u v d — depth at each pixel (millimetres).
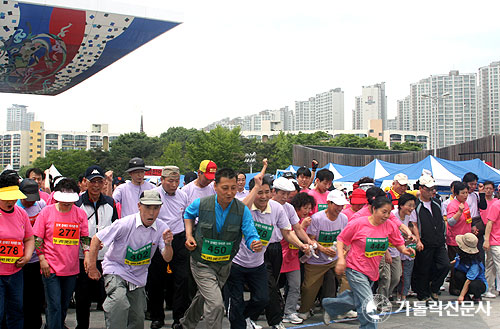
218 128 52031
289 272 5895
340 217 6059
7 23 10602
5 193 4406
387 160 28469
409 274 7000
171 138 87312
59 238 4742
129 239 4332
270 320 5234
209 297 4352
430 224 6918
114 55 13281
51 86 16359
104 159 69375
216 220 4453
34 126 131000
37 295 5176
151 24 11125
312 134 66875
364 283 4887
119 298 4207
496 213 7363
